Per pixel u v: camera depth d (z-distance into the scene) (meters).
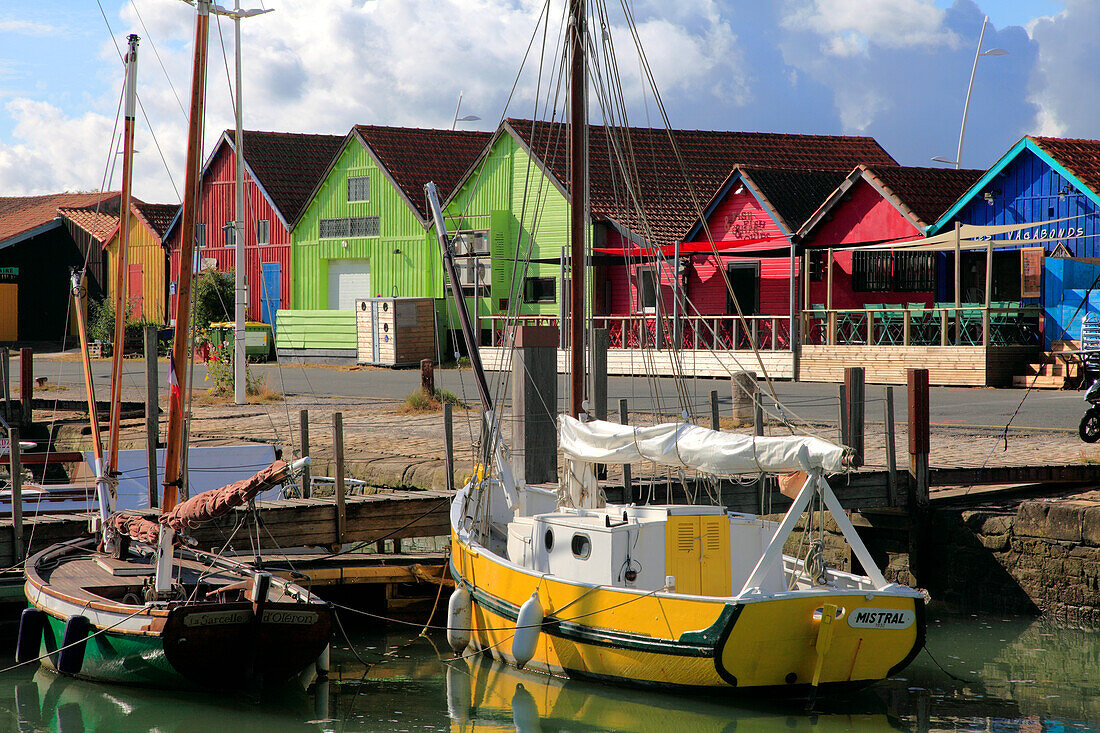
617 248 36.34
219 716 10.63
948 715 10.52
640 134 42.97
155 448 16.97
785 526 10.38
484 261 40.69
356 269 46.03
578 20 14.15
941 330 28.33
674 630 10.39
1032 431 20.52
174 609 10.45
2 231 61.56
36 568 12.99
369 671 12.16
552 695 11.15
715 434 11.03
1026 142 28.38
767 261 34.69
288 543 14.61
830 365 30.23
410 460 19.94
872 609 10.34
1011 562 14.44
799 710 10.59
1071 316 27.53
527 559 12.14
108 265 57.84
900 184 31.45
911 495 15.41
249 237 50.03
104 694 11.20
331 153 52.62
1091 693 11.15
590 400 14.67
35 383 35.88
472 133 47.56
